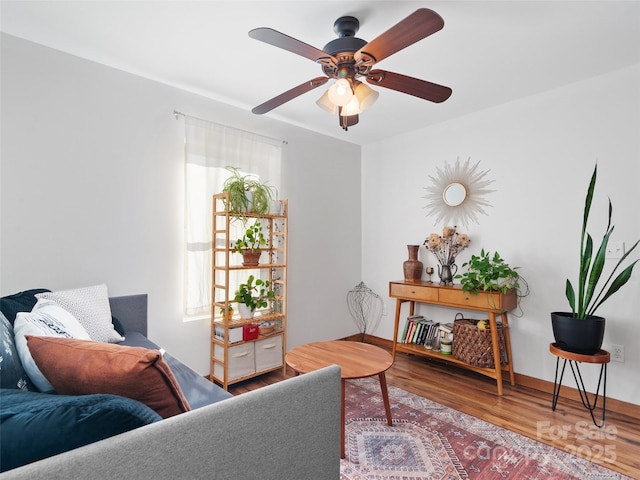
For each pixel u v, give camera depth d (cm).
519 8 171
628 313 228
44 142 202
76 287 212
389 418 208
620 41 199
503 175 289
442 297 290
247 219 277
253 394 96
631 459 176
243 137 293
